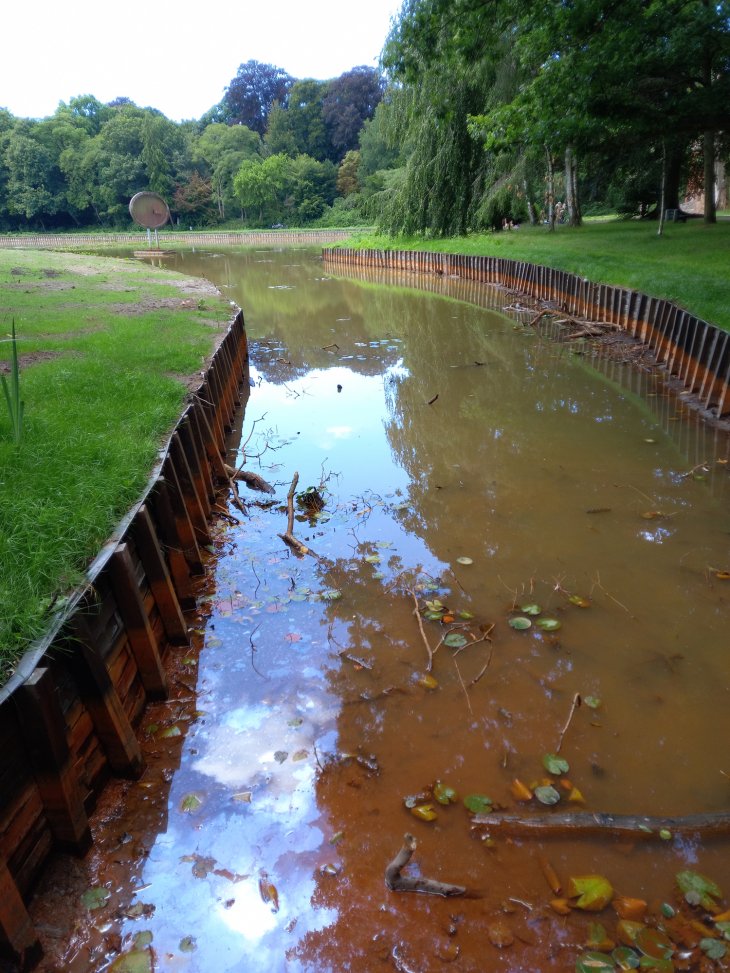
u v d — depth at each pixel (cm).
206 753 420
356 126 9144
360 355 1631
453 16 1594
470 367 1455
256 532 728
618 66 1457
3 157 8181
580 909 326
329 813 380
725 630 545
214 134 9525
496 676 494
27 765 315
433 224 3067
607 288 1645
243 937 315
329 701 468
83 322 1335
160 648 507
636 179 3183
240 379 1370
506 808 383
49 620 349
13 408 538
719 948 307
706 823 369
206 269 3888
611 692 478
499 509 767
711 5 1581
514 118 1709
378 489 838
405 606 582
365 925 320
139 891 333
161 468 571
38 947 296
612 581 615
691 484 818
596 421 1061
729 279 1372
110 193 8181
